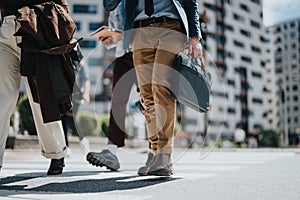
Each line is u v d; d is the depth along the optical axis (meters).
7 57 2.28
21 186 2.11
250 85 72.44
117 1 2.79
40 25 2.24
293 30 104.56
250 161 4.55
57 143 2.65
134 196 1.76
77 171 3.02
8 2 2.32
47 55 2.31
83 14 53.44
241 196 1.74
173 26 2.52
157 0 2.53
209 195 1.77
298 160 4.80
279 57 106.00
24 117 11.38
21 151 9.38
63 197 1.74
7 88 2.28
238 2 70.69
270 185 2.09
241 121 69.12
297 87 101.25
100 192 1.89
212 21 64.25
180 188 2.00
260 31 76.06
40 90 2.29
